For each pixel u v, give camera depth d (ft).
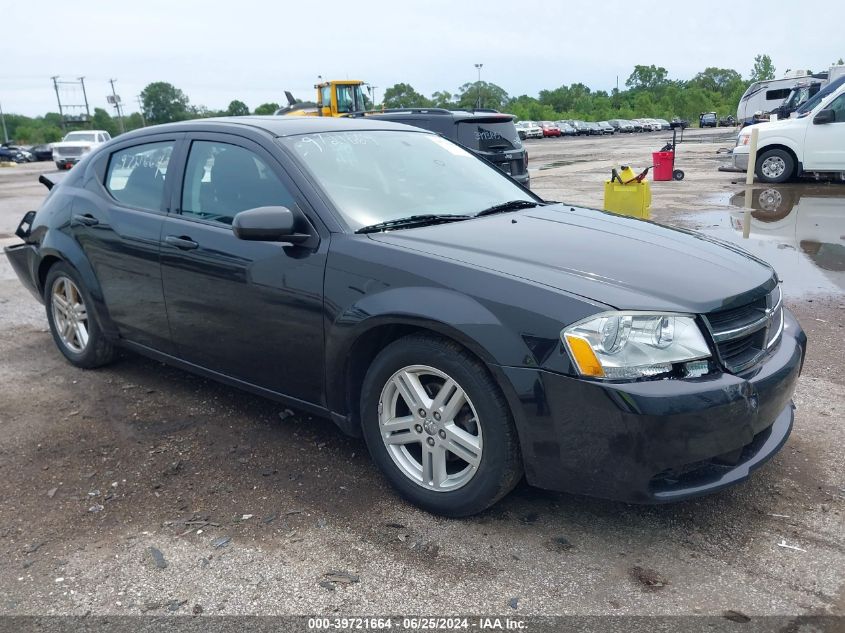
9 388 14.93
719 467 9.02
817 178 50.19
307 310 10.61
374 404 10.25
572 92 463.83
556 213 12.40
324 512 10.11
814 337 16.96
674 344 8.54
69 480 11.16
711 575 8.59
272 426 12.91
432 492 9.87
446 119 33.58
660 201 41.09
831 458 11.25
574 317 8.50
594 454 8.50
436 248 9.92
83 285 14.67
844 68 77.71
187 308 12.53
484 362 8.91
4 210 47.70
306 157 11.59
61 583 8.73
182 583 8.68
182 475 11.23
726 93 464.24
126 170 14.17
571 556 9.01
